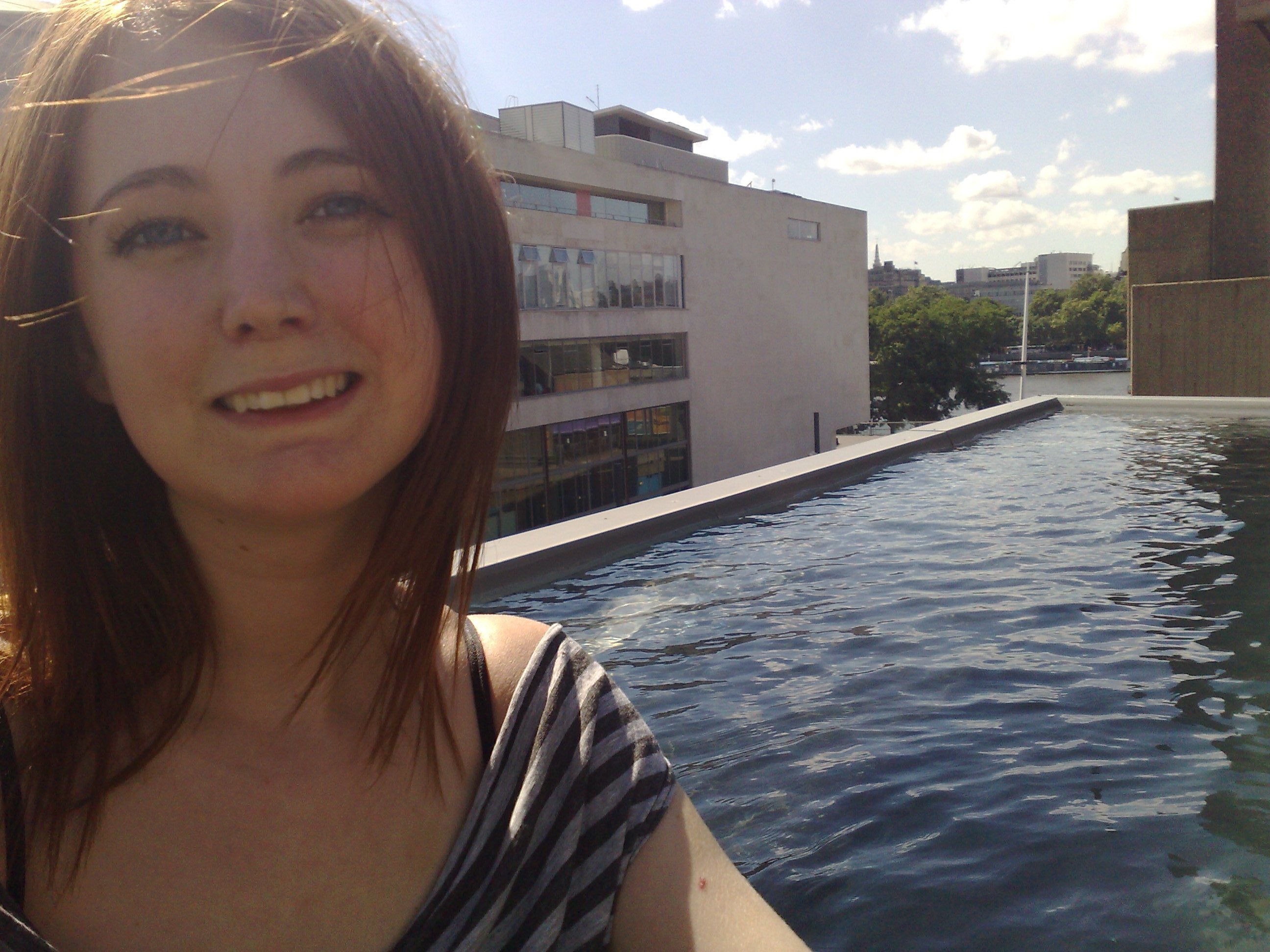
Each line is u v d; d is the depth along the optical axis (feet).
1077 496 26.66
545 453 114.32
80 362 1.87
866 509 26.22
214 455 1.71
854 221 178.40
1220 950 6.52
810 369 166.50
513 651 2.34
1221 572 17.37
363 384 1.79
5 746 1.78
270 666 1.96
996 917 7.09
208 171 1.70
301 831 1.92
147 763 1.84
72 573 1.86
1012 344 489.26
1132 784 9.20
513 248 2.21
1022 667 12.80
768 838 8.43
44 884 1.76
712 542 22.50
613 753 2.30
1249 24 35.78
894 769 9.71
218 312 1.67
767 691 12.25
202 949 1.80
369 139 1.80
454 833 2.08
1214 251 44.83
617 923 2.29
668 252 133.39
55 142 1.74
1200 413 45.06
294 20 1.76
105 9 1.75
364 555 2.05
